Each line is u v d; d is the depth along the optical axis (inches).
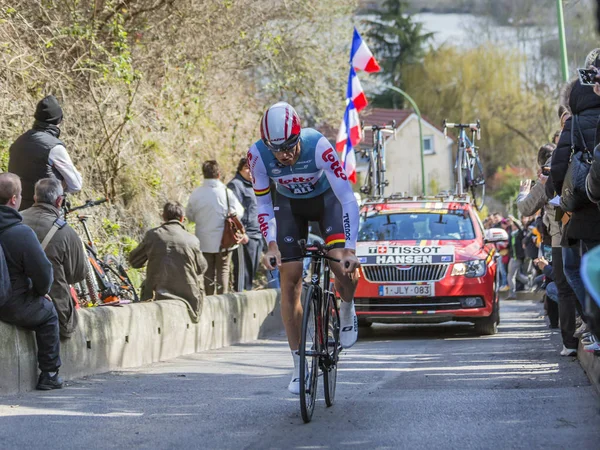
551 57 2726.4
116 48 770.8
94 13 746.2
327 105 1259.8
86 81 748.0
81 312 449.1
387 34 3218.5
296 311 338.0
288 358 530.6
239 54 1018.1
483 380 402.0
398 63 3250.5
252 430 303.1
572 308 465.4
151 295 559.5
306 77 1221.1
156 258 557.3
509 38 3038.9
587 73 319.9
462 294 634.2
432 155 3346.5
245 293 669.3
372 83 1686.8
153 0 830.5
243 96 1094.4
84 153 732.7
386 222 697.6
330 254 344.8
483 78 3097.9
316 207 350.6
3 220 382.6
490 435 284.2
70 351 430.9
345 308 358.6
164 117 847.1
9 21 661.9
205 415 332.5
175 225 565.3
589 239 337.1
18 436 297.1
